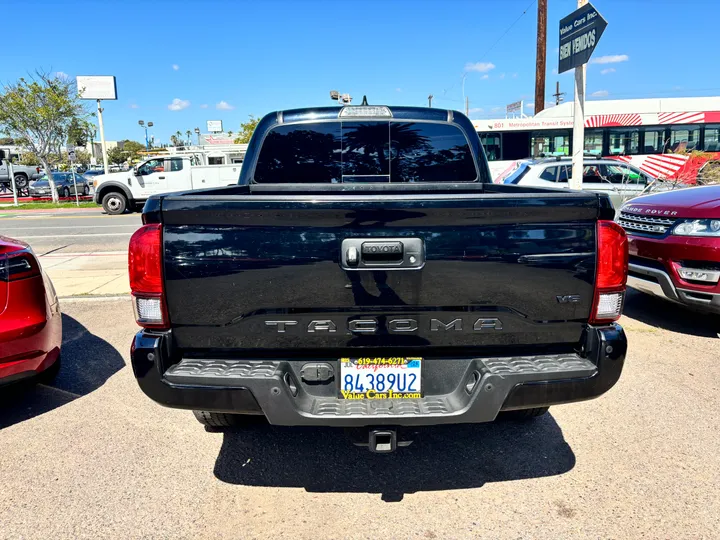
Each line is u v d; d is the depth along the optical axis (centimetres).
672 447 334
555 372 246
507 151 1959
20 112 2502
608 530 259
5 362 354
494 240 242
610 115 1925
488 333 251
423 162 408
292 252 240
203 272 242
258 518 271
